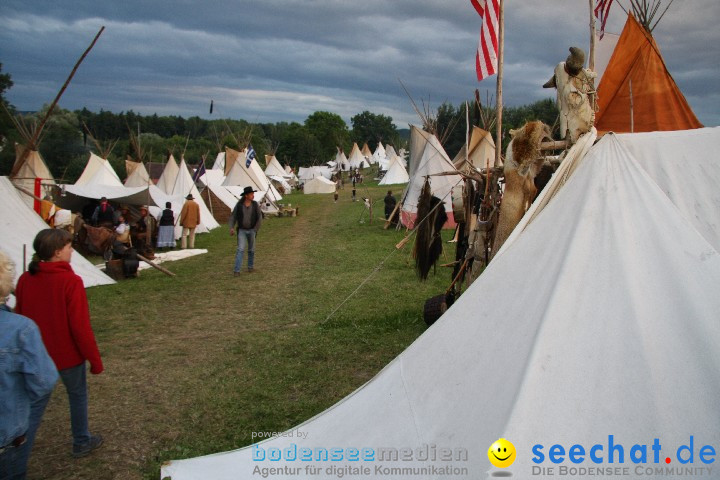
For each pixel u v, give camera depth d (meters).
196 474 3.50
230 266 12.97
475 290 3.43
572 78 4.87
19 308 3.77
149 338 7.13
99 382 5.59
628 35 9.45
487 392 2.79
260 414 4.79
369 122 120.75
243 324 7.78
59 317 3.77
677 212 3.29
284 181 53.59
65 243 3.82
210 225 22.12
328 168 74.75
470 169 6.87
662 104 9.23
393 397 3.26
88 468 3.94
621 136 4.95
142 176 26.78
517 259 3.43
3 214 9.16
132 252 11.55
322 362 6.08
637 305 2.81
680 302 2.81
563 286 2.98
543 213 3.64
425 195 7.84
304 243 17.28
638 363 2.59
